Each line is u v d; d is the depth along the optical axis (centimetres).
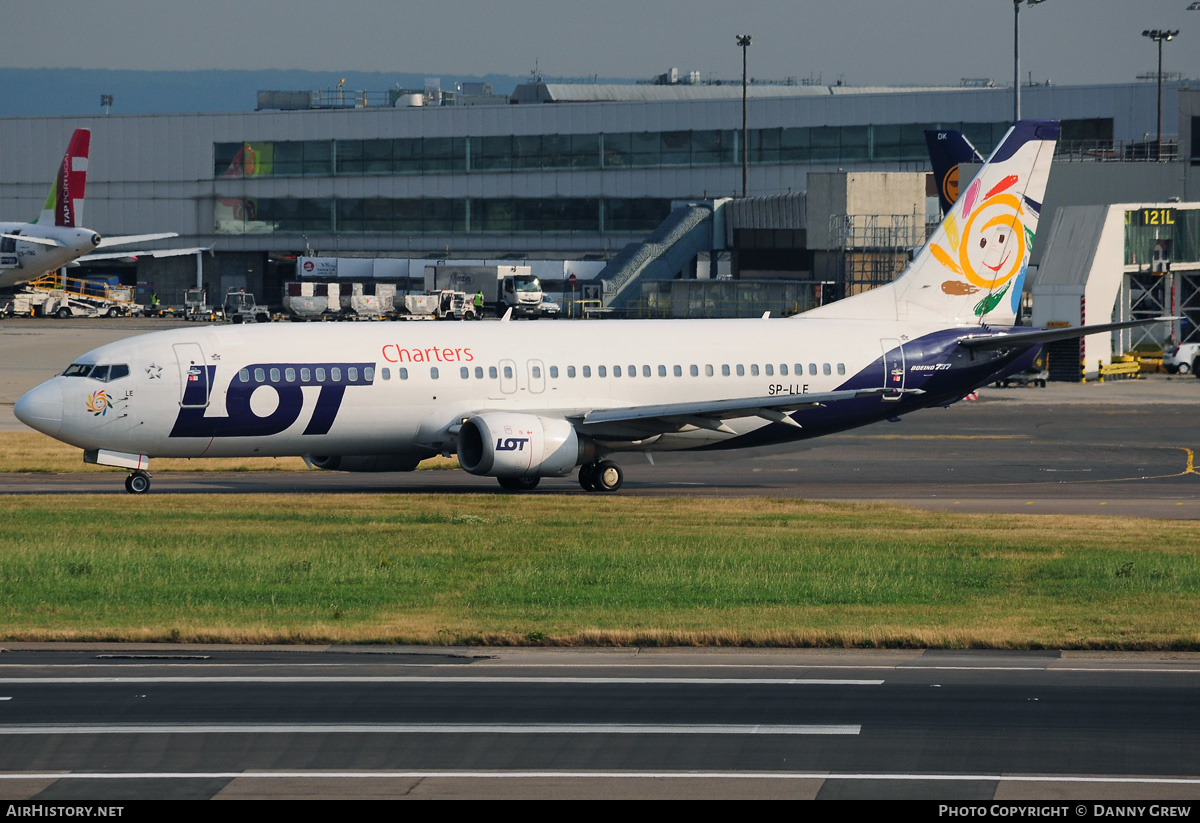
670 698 7456
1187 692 7606
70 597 10119
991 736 6744
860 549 12400
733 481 19512
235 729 6875
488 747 6569
